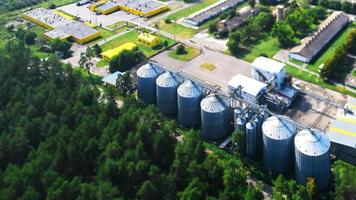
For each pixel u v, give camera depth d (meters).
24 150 186.38
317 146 165.25
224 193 158.00
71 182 164.12
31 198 156.25
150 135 187.75
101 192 155.50
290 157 179.12
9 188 159.50
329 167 174.12
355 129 191.00
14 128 195.25
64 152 177.50
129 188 170.75
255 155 191.25
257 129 184.62
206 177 170.25
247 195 153.75
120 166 171.25
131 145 182.88
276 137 173.38
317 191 168.38
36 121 196.00
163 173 170.50
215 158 174.38
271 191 174.75
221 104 198.75
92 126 190.38
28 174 165.25
